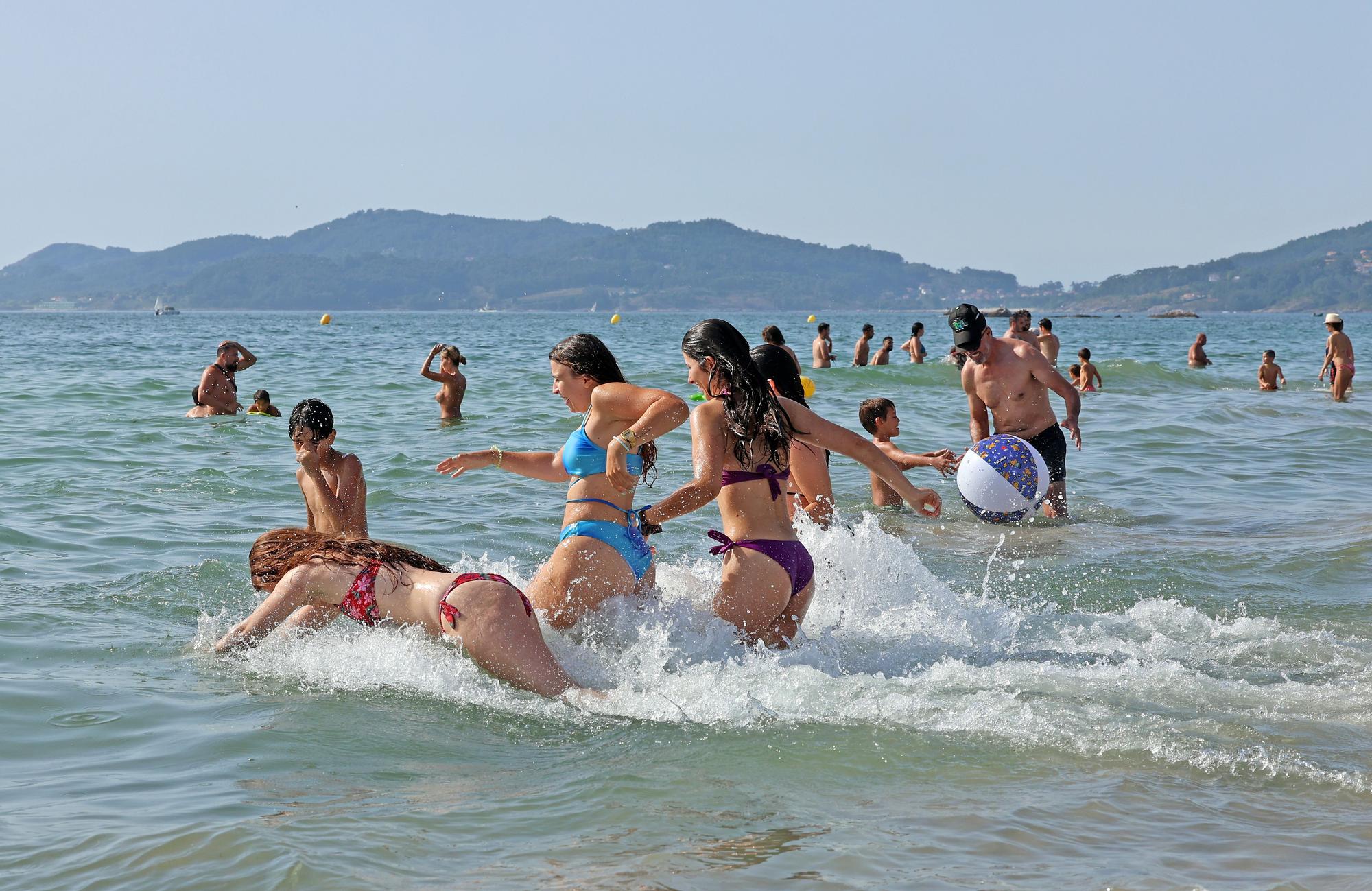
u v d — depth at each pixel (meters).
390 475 11.23
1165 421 17.61
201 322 126.19
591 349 5.62
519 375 27.25
